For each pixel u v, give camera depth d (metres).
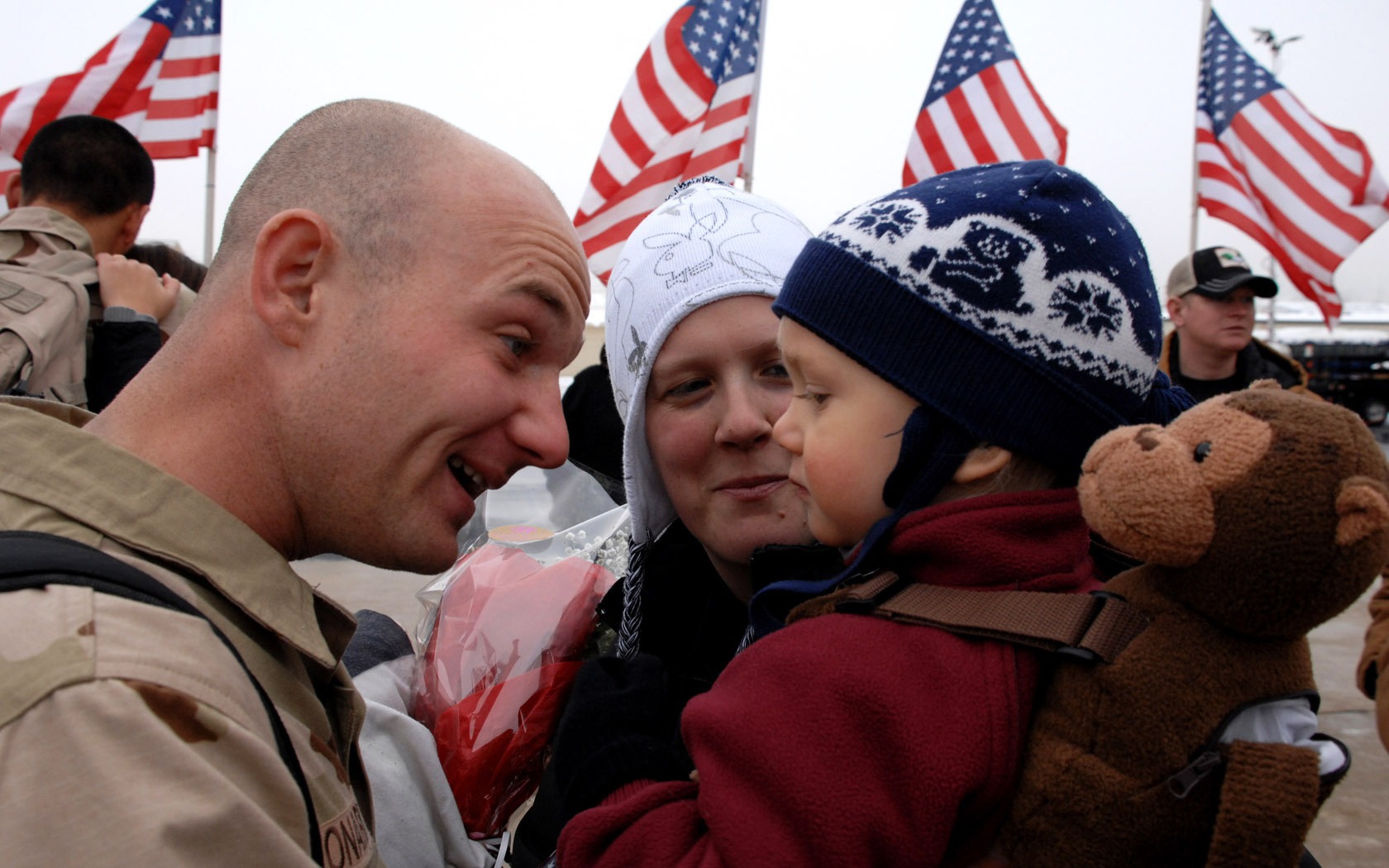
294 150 0.94
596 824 0.93
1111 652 0.78
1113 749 0.76
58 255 2.70
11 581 0.67
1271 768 0.70
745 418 1.35
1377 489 0.67
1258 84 5.51
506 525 1.94
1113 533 0.75
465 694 1.47
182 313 3.05
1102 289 0.94
